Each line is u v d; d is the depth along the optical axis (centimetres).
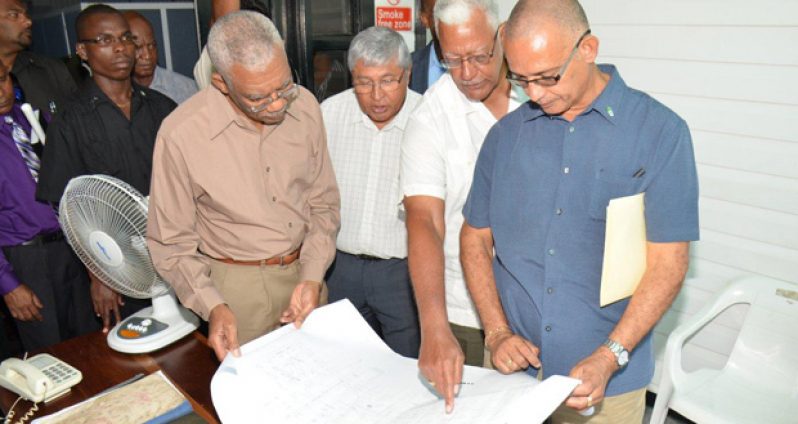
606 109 108
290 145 162
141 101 228
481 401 101
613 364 107
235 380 115
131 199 144
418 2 288
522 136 119
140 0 362
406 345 216
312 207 175
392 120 196
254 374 117
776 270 208
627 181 109
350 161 204
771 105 195
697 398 189
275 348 125
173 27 376
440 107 157
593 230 114
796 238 201
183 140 147
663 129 106
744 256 213
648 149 107
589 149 111
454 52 138
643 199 109
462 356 110
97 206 146
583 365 106
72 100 219
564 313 120
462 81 143
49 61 243
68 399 129
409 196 153
